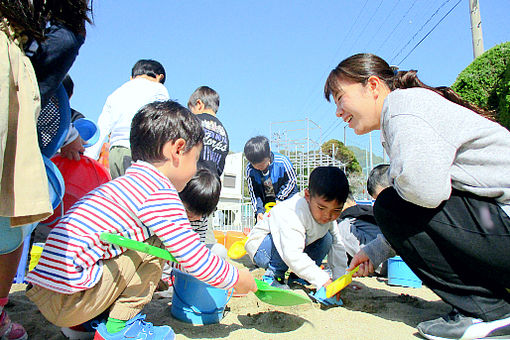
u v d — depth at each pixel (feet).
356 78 5.30
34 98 3.43
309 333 5.03
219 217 31.19
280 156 12.43
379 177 8.91
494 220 4.33
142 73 9.84
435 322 4.78
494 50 16.07
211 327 5.30
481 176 4.39
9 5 3.28
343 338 4.84
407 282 7.71
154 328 4.56
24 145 3.26
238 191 66.03
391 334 4.99
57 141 4.58
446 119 4.39
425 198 4.27
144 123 4.59
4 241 3.91
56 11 3.81
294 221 6.77
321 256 7.75
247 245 8.02
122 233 4.18
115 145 8.96
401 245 4.97
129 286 4.28
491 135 4.40
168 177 4.69
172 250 4.11
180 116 4.71
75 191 7.05
